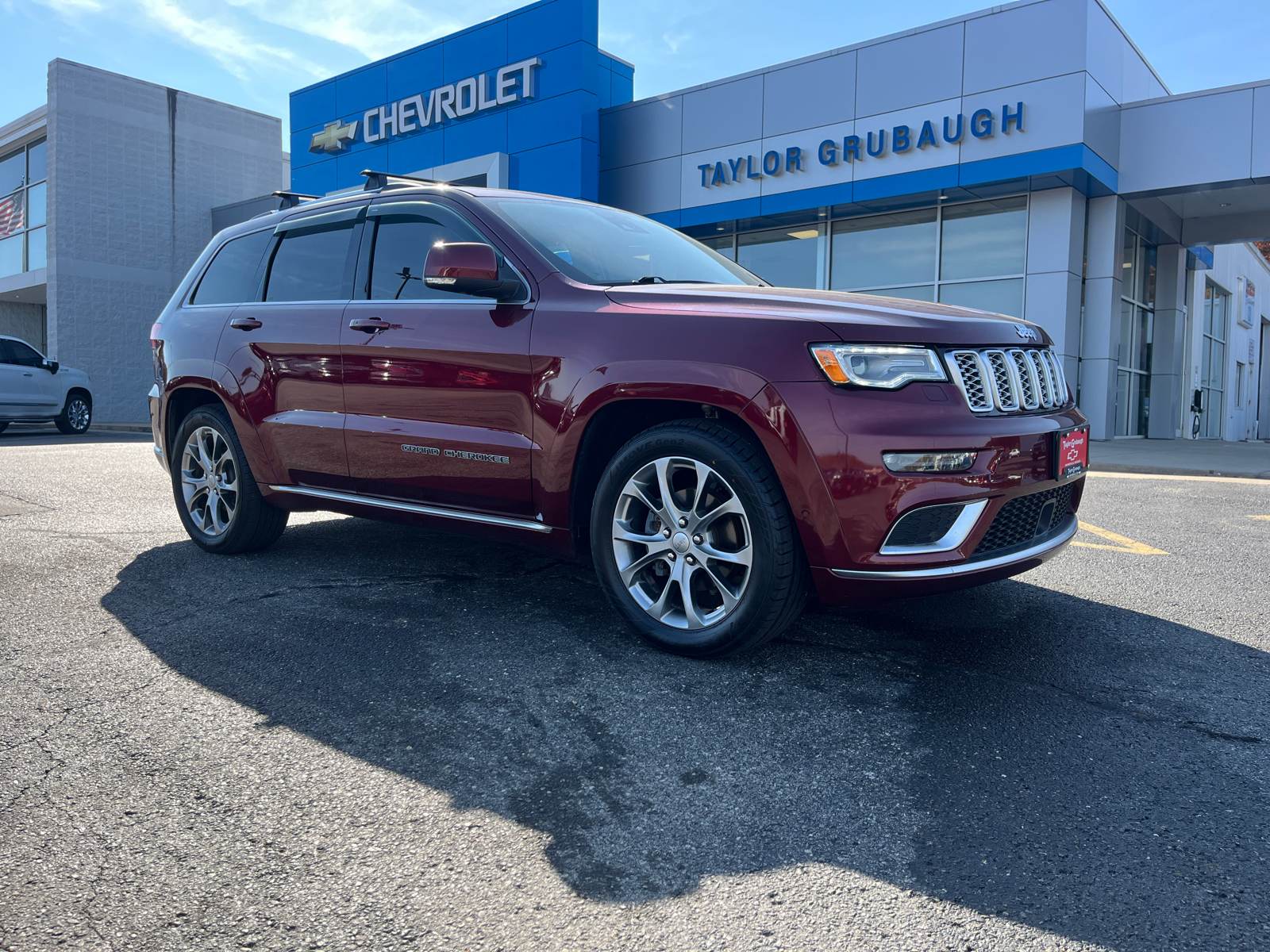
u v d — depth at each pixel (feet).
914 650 9.95
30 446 38.29
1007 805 6.57
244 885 5.56
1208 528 18.13
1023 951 4.95
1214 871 5.74
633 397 9.32
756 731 7.82
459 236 11.51
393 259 12.21
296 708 8.28
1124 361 54.90
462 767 7.15
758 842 6.09
